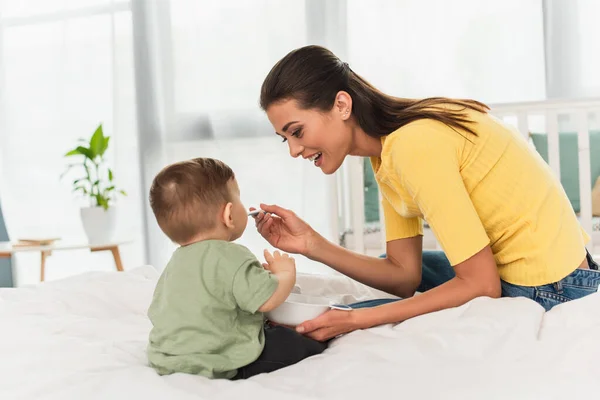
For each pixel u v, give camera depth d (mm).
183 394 857
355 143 1267
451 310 1083
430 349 958
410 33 3127
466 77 3090
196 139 3348
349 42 3180
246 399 845
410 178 1153
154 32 3352
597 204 2598
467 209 1139
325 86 1198
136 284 1575
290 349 1047
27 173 3668
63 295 1478
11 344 1165
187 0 3324
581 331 964
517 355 930
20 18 3629
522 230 1204
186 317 1024
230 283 1036
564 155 2711
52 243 3041
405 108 1234
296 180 3258
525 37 3018
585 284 1193
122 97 3475
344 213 2936
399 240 1456
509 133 1239
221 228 1115
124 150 3480
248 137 3303
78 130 3604
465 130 1180
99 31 3535
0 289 1585
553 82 2963
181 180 1100
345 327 1105
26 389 939
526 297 1154
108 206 3129
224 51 3307
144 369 978
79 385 918
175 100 3346
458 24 3084
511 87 3045
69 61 3584
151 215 3371
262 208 1392
